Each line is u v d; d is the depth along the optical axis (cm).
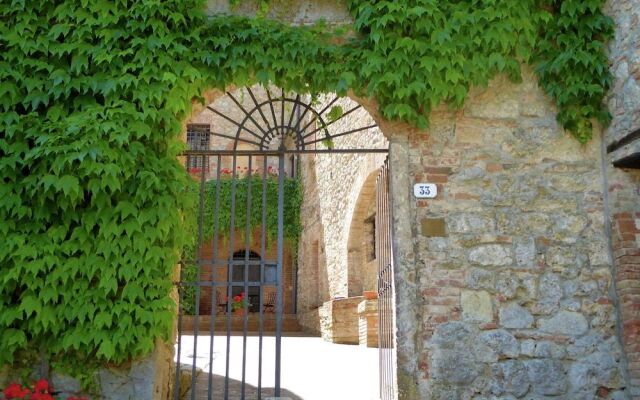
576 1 486
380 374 554
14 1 458
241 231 1537
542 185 489
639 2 455
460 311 464
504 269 473
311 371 721
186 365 711
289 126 507
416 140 493
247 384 640
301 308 1457
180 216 461
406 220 477
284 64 474
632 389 445
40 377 431
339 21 502
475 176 488
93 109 439
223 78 475
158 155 459
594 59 479
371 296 961
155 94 451
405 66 471
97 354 417
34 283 425
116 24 467
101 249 430
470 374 454
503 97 503
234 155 496
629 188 476
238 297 1436
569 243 479
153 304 432
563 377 455
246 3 507
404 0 473
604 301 470
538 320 466
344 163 1136
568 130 496
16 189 435
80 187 429
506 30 477
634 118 455
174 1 470
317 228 1364
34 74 455
